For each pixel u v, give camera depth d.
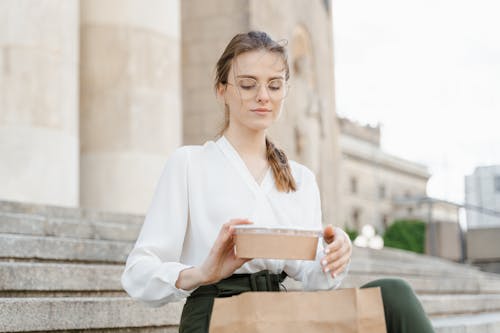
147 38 9.90
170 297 2.12
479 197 23.92
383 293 2.06
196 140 13.39
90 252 4.76
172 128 9.96
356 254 10.36
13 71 7.71
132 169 9.49
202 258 2.30
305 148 14.84
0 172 7.50
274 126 13.87
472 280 8.41
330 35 17.39
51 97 7.88
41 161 7.69
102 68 9.76
